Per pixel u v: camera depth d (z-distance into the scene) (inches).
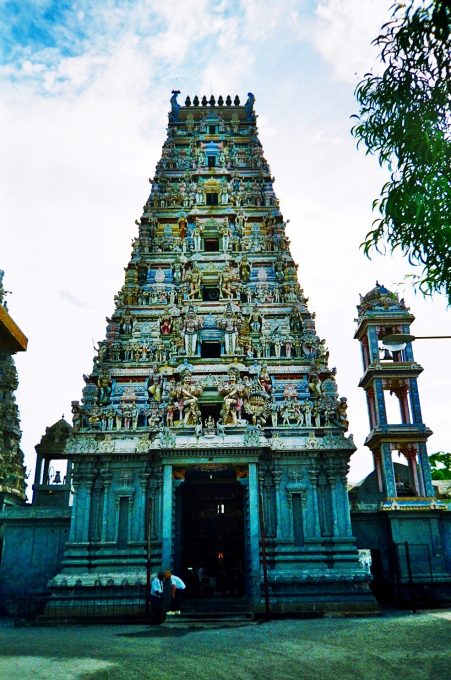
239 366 1604.3
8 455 1916.8
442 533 1499.8
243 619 1177.4
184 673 588.7
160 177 2119.8
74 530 1406.3
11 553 1494.8
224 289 1797.5
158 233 1993.1
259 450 1403.8
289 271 1847.9
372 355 1649.9
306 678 567.5
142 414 1566.2
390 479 1540.4
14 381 2062.0
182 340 1675.7
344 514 1433.3
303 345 1699.1
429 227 500.1
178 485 1439.5
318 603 1282.0
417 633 854.5
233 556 1624.0
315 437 1492.4
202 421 1593.3
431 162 501.7
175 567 1397.6
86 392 1569.9
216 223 1964.8
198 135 2253.9
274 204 2038.6
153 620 1160.8
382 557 1503.4
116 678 554.3
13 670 578.9
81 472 1459.2
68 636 939.3
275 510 1438.2
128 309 1763.0
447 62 497.4
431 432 1558.8
